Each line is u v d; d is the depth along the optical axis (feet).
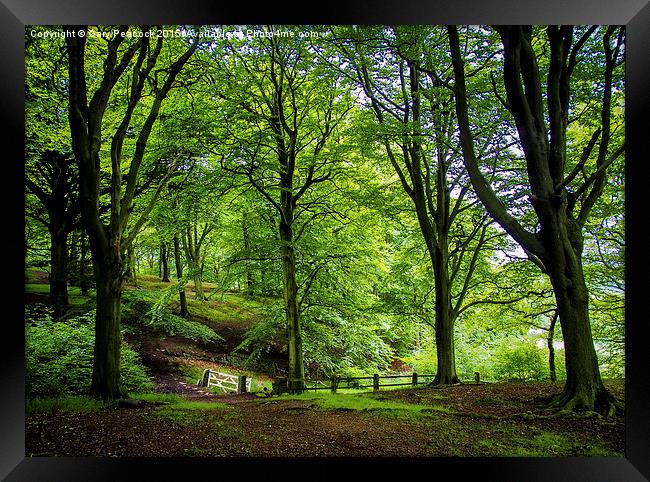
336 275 49.03
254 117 38.32
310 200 48.91
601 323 42.55
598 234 36.60
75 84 25.20
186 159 38.24
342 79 40.91
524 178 36.14
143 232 52.85
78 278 57.47
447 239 40.98
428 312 49.01
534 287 44.04
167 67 34.01
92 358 33.30
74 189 48.49
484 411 24.86
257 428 21.07
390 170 49.90
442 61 33.12
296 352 43.78
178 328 61.98
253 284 59.57
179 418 22.20
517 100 22.74
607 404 22.18
